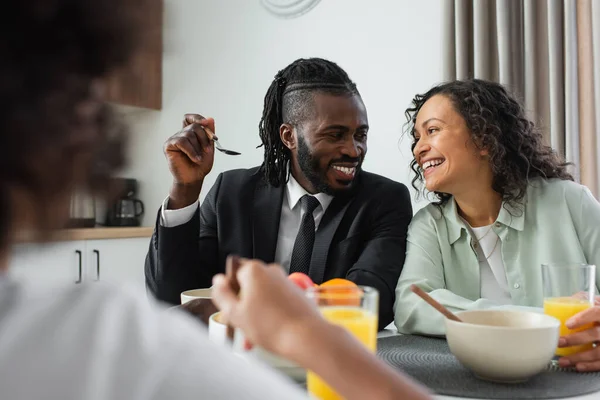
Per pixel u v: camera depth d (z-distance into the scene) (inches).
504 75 78.3
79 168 9.8
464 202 52.8
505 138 51.9
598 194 74.6
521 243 51.1
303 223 54.8
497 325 31.6
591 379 29.1
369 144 98.9
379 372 12.5
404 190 58.4
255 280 13.5
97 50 9.5
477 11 81.0
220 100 117.2
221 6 117.3
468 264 51.9
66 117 9.2
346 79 56.1
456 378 29.3
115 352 8.0
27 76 8.7
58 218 9.8
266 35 111.0
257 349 25.5
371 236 54.2
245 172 61.7
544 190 52.7
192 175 51.1
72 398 7.6
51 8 8.8
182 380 8.1
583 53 75.6
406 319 43.4
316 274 53.1
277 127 58.3
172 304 50.8
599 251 49.6
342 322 23.8
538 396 26.2
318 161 54.2
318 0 104.0
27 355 7.8
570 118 75.1
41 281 9.5
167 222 50.7
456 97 51.3
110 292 9.3
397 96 95.3
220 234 57.8
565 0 75.5
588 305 33.9
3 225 9.2
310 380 23.2
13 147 8.8
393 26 95.5
